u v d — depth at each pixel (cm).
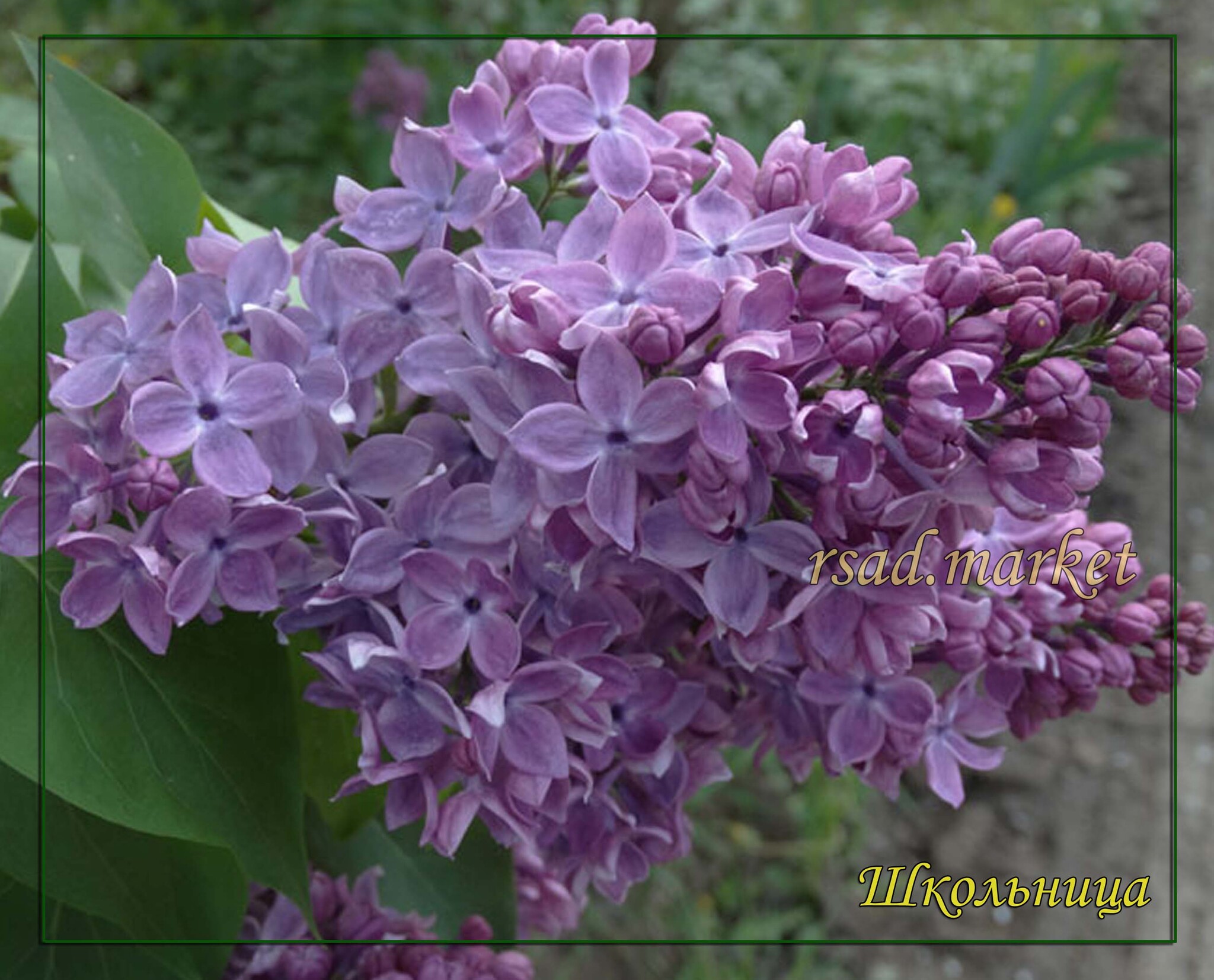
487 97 31
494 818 31
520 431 28
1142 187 115
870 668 29
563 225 31
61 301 31
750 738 34
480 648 29
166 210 34
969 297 28
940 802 83
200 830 30
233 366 29
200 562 29
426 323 30
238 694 31
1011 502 28
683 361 28
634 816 33
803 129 31
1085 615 33
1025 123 94
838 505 28
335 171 89
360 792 35
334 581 29
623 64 31
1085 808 82
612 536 28
